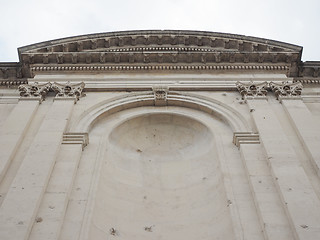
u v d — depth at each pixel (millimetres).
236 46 23609
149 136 18266
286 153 14008
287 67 21422
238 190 13141
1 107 19484
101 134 16328
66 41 22578
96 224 12523
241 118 16984
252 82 19875
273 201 12211
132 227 13633
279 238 10906
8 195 12055
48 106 17766
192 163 16562
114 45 24094
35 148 14242
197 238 12945
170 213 14445
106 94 19094
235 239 11461
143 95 19109
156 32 24500
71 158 14125
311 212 11438
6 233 10727
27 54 21344
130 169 16328
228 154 14977
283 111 17359
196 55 21234
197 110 18547
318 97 20281
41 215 11625
